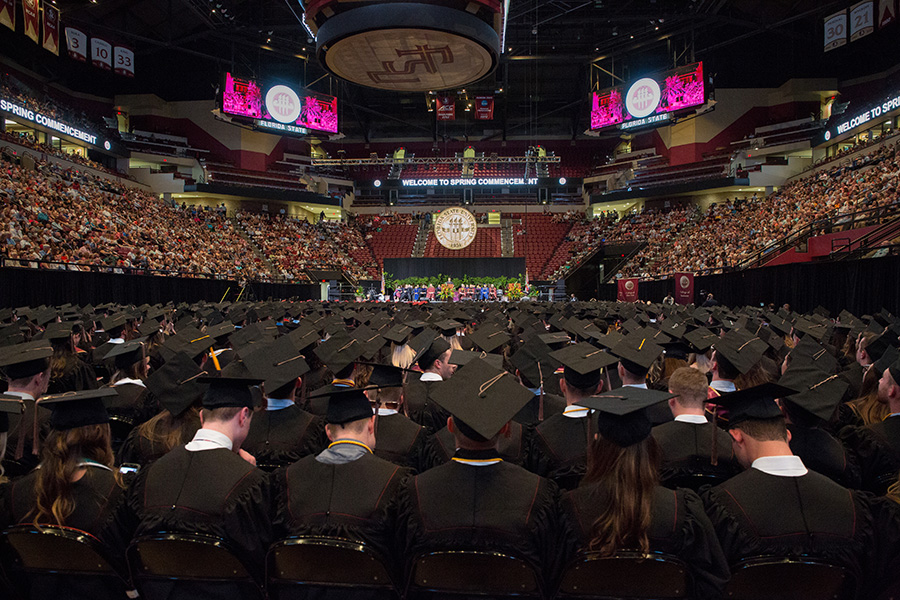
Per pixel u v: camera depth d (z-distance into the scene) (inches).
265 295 1230.9
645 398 87.8
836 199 968.3
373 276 1706.4
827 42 1093.8
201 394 133.0
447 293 1446.9
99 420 97.5
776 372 203.2
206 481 94.7
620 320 517.0
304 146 1958.7
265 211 1766.7
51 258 730.2
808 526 85.3
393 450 148.0
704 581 84.2
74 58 1188.5
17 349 150.6
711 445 126.2
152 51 1521.9
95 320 400.2
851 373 196.1
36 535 90.2
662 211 1691.7
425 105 1958.7
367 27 610.5
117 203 1167.0
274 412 147.9
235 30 1369.3
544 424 147.3
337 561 88.9
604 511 84.1
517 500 87.6
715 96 1658.5
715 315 425.7
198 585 94.2
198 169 1670.8
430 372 211.6
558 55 1517.0
